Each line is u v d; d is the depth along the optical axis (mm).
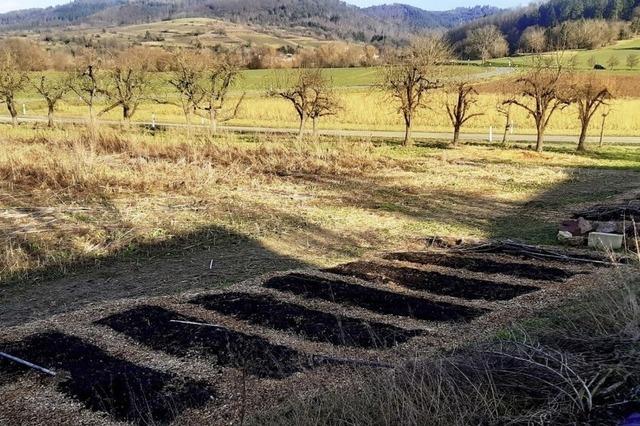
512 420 2945
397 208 10117
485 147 20469
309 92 26844
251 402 3598
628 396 3025
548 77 20547
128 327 4793
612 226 8172
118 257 6996
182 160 12969
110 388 3818
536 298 5477
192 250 7301
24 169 11758
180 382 3871
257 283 5953
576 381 3145
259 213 9297
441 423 2984
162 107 37500
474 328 4758
